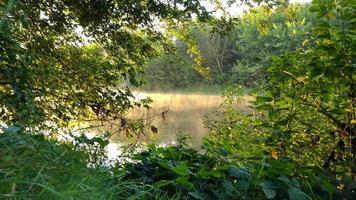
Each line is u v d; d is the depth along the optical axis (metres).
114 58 7.18
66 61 6.76
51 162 2.23
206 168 3.01
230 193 2.53
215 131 6.07
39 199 1.81
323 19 3.45
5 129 2.24
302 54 3.52
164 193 2.70
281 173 2.60
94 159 3.19
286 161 2.97
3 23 2.49
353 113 3.38
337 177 3.14
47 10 6.20
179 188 2.70
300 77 3.42
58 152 2.52
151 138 6.02
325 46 3.25
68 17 6.63
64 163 2.39
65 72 6.71
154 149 3.61
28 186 1.87
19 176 1.84
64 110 5.61
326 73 3.30
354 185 2.67
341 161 3.31
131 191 2.62
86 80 6.80
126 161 3.59
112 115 6.68
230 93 7.37
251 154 3.35
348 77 3.29
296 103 3.48
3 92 2.99
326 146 3.50
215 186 2.73
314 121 3.54
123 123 6.39
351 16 3.24
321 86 3.40
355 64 3.24
